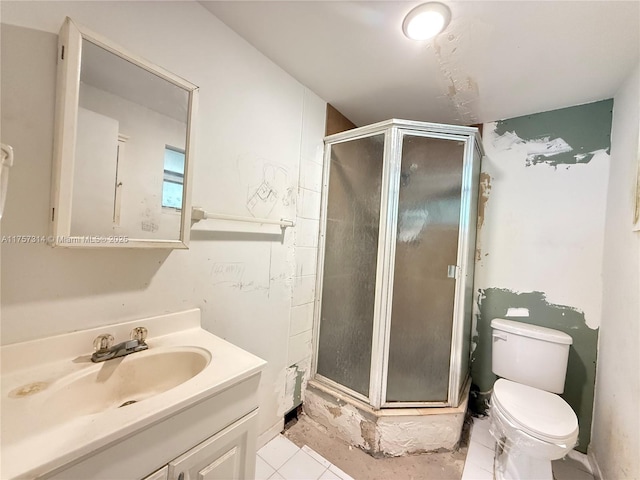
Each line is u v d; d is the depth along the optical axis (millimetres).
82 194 821
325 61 1419
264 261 1478
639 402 1058
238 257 1344
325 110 1822
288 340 1664
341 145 1774
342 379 1723
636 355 1114
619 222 1386
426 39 1219
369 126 1610
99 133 849
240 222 1343
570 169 1698
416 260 1584
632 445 1094
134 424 608
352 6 1067
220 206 1243
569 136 1707
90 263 890
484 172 1957
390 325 1564
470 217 1614
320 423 1715
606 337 1474
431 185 1577
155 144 978
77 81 787
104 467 575
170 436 686
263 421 1534
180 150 1042
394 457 1501
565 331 1685
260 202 1426
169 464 688
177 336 1082
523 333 1647
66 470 527
